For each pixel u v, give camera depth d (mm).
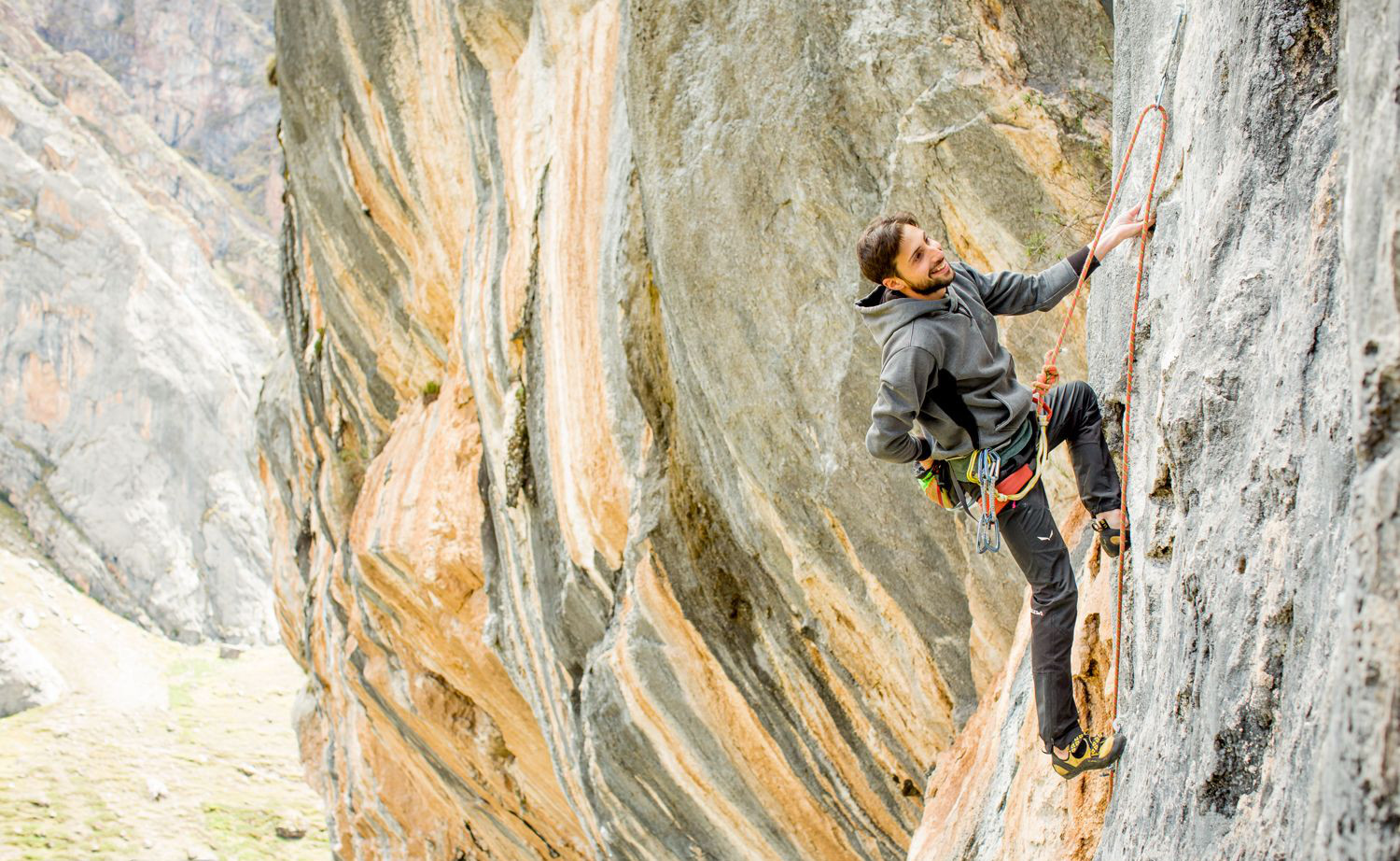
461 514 10438
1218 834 2182
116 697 43375
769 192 5430
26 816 33969
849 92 5133
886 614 5594
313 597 16438
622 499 7078
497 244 8477
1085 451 3266
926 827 5086
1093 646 3418
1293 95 2418
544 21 7906
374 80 10797
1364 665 1558
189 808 35438
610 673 7215
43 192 59750
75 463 55938
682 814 7316
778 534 5848
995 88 4773
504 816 12641
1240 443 2377
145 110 86500
